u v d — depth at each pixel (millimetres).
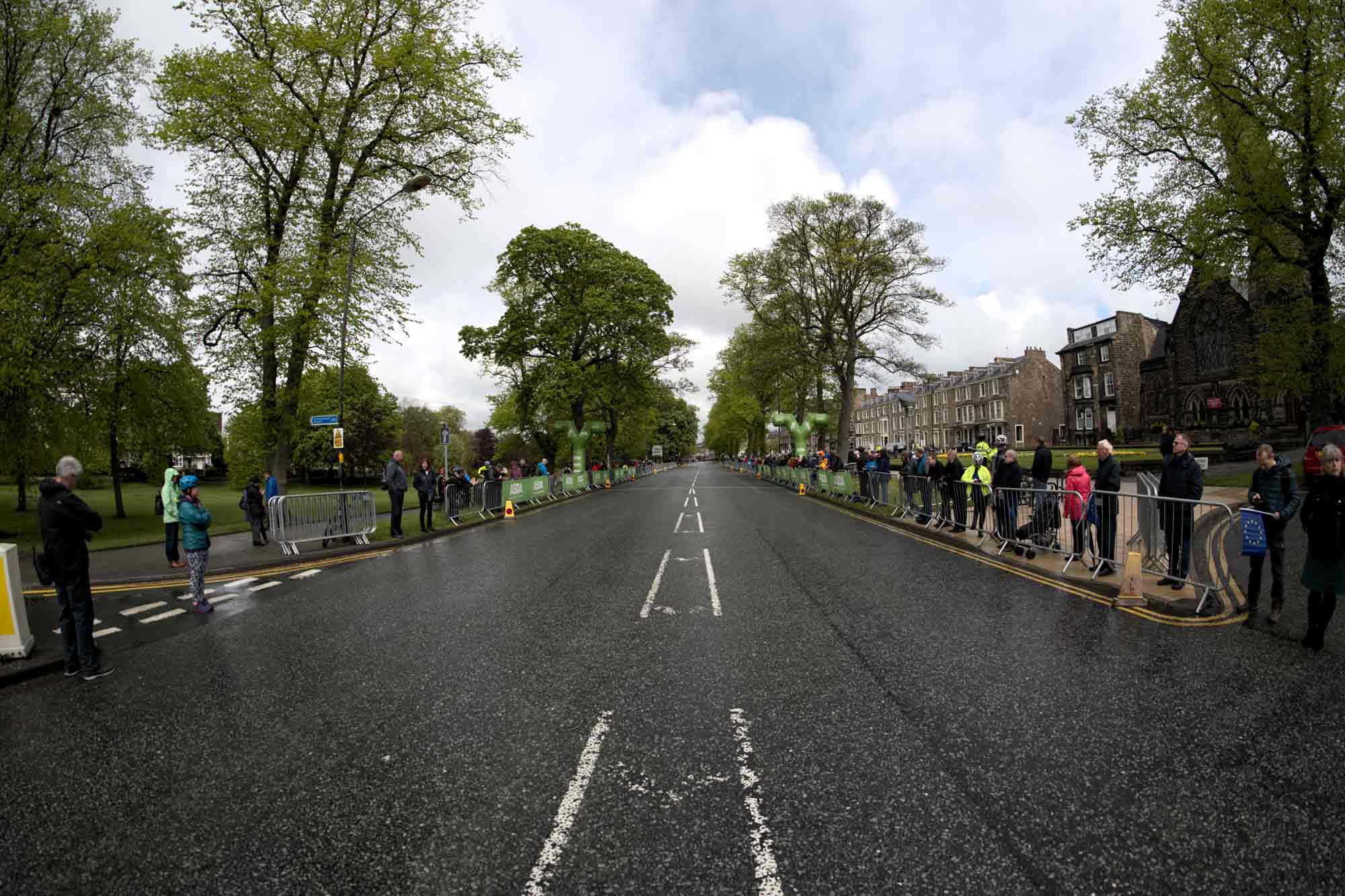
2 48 17609
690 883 2574
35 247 16578
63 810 3307
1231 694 4453
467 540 14656
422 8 16906
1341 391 19688
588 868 2689
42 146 18422
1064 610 6953
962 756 3629
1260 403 36625
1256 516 6238
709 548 11883
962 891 2496
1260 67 18641
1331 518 5211
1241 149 18719
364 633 6621
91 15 18281
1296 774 3369
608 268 32906
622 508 22109
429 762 3699
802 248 29969
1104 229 20547
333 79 16672
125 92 19188
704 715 4273
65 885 2701
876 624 6441
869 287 29969
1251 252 19391
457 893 2562
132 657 6109
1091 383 57781
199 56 15078
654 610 7203
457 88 17094
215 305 16406
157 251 18266
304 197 17047
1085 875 2594
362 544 13695
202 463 60438
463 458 85500
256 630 6914
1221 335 40500
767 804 3154
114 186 19641
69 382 17703
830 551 11352
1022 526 10445
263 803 3309
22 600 6152
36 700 4996
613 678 5043
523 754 3766
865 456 21172
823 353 30219
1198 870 2625
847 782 3350
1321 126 17531
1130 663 5141
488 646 6000
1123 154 20562
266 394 16500
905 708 4320
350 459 54250
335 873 2711
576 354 34062
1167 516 7590
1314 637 5398
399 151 17703
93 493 39438
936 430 79750
